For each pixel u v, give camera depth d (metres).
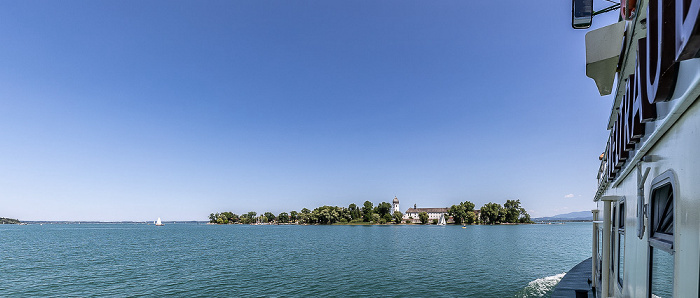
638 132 4.16
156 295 23.62
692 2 1.84
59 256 47.81
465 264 36.25
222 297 22.94
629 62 4.98
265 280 28.42
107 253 52.00
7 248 61.47
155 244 72.12
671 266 3.31
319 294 23.48
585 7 5.91
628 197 6.16
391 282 26.89
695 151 2.50
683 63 2.47
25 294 24.16
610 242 9.45
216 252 52.84
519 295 22.12
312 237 95.50
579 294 13.45
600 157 14.00
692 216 2.60
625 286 6.42
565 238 83.62
